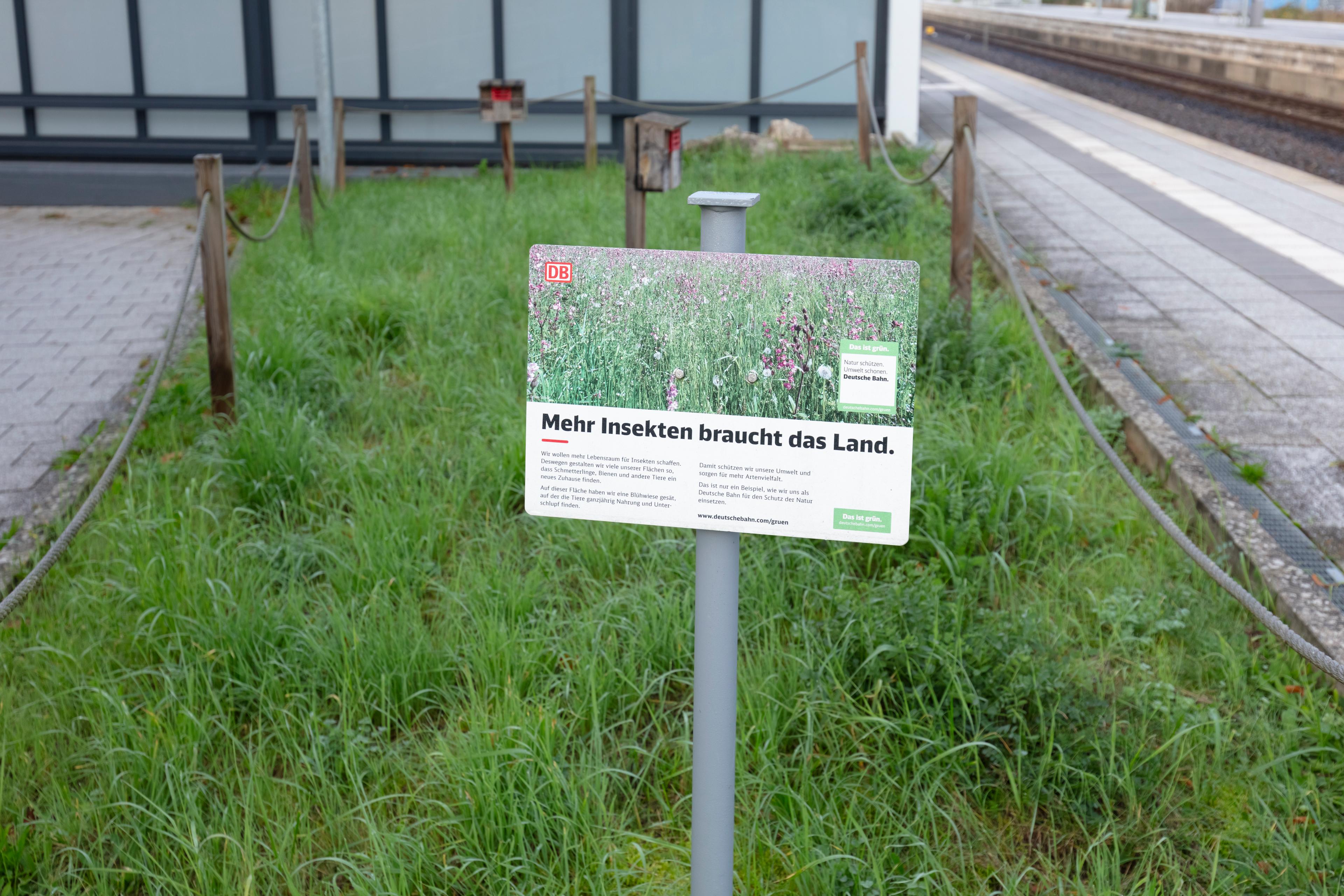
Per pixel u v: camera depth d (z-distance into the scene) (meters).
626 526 4.20
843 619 3.50
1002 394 5.46
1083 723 3.08
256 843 2.76
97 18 13.67
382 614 3.62
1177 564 4.02
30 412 5.78
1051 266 8.02
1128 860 2.76
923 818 2.82
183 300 4.85
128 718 3.06
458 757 2.94
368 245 8.38
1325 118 15.25
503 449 4.79
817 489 1.92
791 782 2.96
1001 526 4.17
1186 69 22.19
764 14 13.80
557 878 2.69
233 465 4.67
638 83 14.00
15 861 2.73
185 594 3.68
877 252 8.07
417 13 13.73
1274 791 2.92
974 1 44.69
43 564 2.89
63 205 11.43
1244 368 5.98
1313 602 3.66
